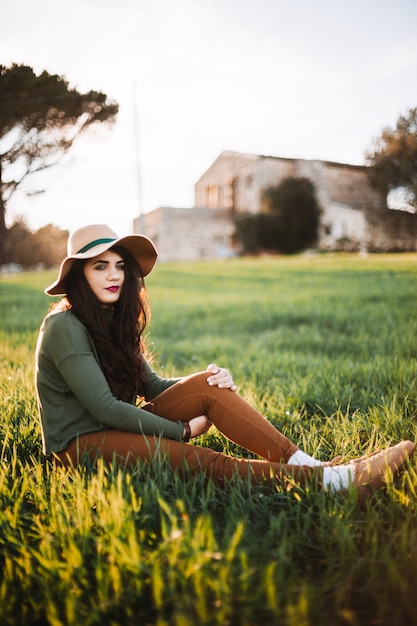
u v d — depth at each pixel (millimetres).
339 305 9977
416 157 24953
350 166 38344
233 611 1509
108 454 2414
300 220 37156
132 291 2771
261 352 6340
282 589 1603
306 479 2244
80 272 2639
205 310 10961
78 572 1699
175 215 39875
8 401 3568
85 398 2379
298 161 39000
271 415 3436
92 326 2570
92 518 2006
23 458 2816
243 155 40625
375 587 1680
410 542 1855
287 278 17734
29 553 1850
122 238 2605
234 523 1976
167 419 2611
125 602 1582
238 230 38906
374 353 5820
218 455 2398
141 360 2932
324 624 1519
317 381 4445
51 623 1565
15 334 7758
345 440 2941
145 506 2023
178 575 1591
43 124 11938
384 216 31250
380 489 2271
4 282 20422
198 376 2570
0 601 1614
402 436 2975
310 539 1995
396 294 11133
